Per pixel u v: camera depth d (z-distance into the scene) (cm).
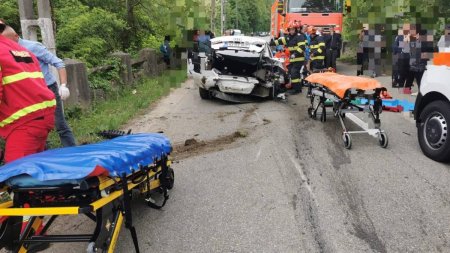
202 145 713
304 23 1608
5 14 1104
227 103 1116
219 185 529
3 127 396
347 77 730
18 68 386
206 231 415
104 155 344
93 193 322
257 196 493
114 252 381
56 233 418
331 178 543
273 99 1127
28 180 315
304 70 1353
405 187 507
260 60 1091
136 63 1473
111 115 934
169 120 921
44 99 404
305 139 721
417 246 379
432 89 598
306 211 452
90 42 1247
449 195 482
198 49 1195
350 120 846
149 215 453
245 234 407
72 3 1362
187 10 1645
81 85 945
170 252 380
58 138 703
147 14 1812
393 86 1245
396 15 1379
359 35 1545
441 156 584
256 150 668
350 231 408
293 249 379
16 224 331
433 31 1063
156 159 421
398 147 667
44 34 661
